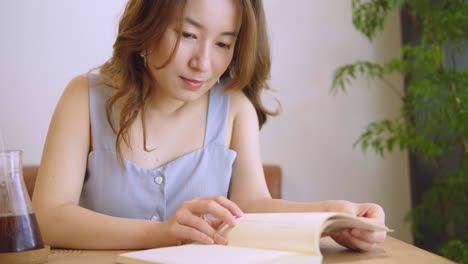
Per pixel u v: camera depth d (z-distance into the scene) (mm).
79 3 2594
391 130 2605
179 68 1207
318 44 2764
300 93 2752
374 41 2812
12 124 2561
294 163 2752
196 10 1172
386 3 2551
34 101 2580
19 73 2562
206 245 964
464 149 2570
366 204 1093
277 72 2730
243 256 835
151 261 851
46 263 958
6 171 909
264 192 1411
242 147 1475
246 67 1369
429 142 2502
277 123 2734
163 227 1070
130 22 1274
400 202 2857
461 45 2506
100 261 975
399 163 2861
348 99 2797
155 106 1407
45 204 1223
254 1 1393
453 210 2584
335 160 2791
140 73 1361
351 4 2787
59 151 1307
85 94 1384
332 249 1059
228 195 1481
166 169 1383
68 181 1281
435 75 2494
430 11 2488
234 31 1227
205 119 1452
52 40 2584
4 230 897
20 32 2561
